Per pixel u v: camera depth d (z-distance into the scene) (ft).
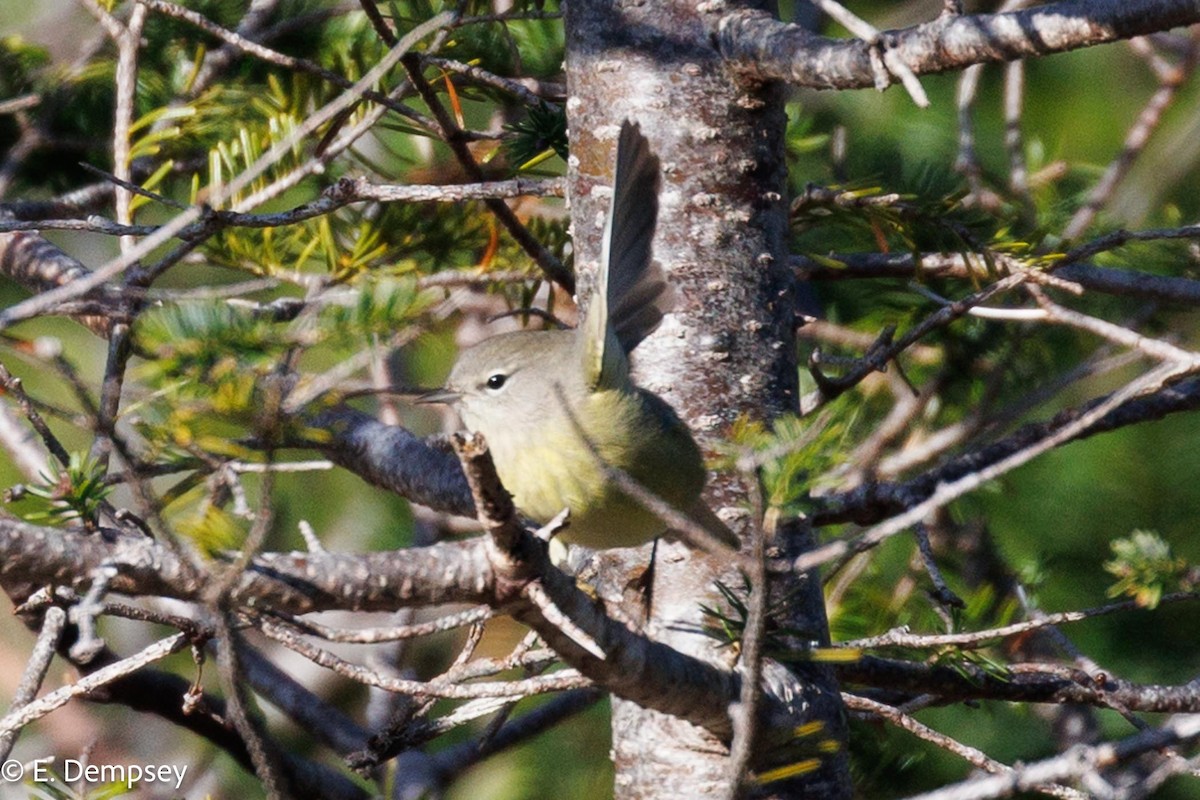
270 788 17.34
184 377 17.40
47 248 31.40
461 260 33.17
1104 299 39.40
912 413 36.19
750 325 25.21
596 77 25.81
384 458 28.43
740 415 24.86
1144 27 20.51
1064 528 41.93
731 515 24.50
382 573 17.04
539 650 22.84
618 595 24.94
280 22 35.65
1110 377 40.09
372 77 19.17
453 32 30.45
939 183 36.76
